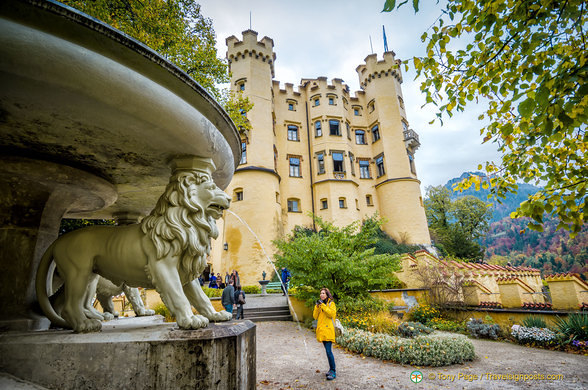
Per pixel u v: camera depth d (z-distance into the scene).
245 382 2.22
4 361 2.03
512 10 2.83
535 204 3.29
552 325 7.85
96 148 2.47
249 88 25.47
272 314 12.30
